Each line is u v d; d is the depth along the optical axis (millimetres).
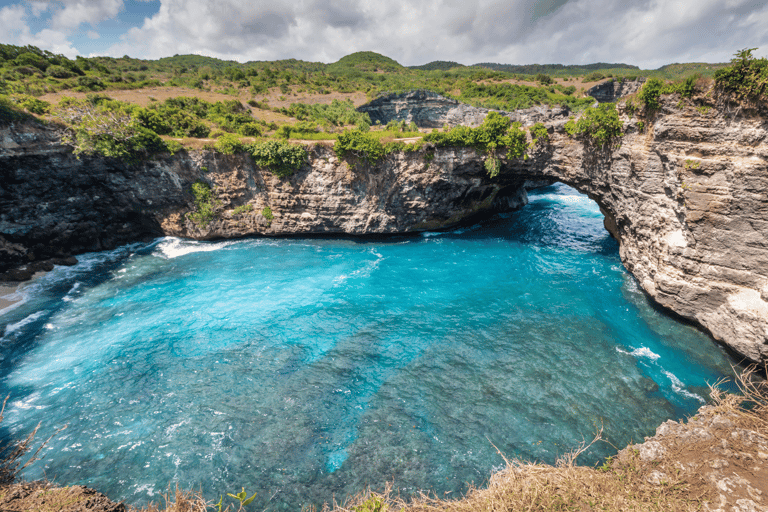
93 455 18406
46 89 66062
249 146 43312
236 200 46719
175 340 27984
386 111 114688
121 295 35000
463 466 17453
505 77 156250
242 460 18094
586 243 44156
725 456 12469
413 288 35312
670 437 14070
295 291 35281
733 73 21344
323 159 44250
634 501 10922
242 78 137750
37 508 9914
